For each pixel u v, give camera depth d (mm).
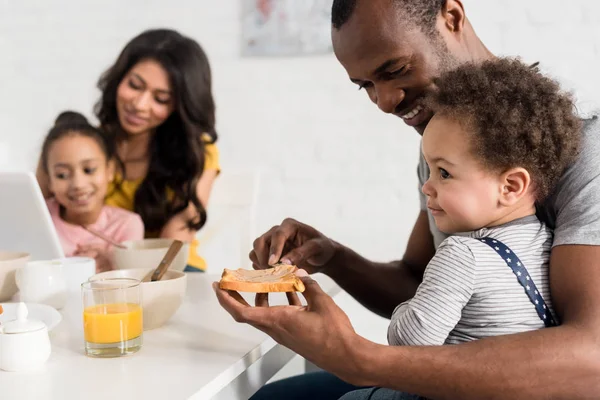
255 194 2102
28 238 1266
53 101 2912
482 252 859
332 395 1256
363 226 2588
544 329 782
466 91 912
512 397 756
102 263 1486
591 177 878
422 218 1366
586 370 750
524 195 902
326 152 2605
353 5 1058
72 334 979
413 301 864
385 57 1059
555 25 2301
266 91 2646
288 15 2574
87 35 2840
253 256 1217
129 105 1971
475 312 865
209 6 2670
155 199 2000
